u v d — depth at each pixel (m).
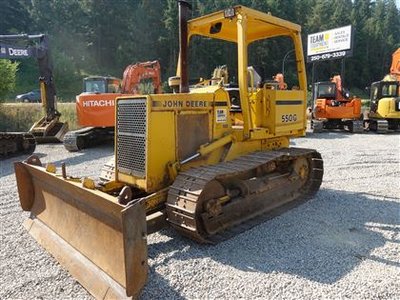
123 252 2.80
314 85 16.59
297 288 3.06
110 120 10.05
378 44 63.59
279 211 4.86
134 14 50.88
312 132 14.96
